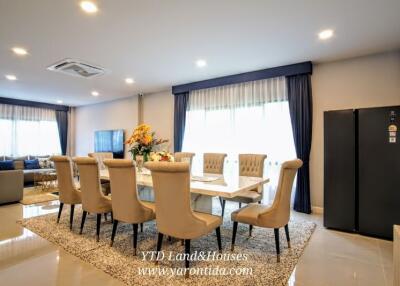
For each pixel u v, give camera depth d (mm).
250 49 3408
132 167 2236
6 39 3055
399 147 2781
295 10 2428
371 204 2934
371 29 2828
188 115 5418
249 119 4590
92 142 7871
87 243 2629
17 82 5141
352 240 2820
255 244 2650
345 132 3109
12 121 7172
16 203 4414
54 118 8062
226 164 4805
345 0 2256
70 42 3156
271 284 1900
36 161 6875
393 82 3426
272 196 4285
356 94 3672
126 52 3506
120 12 2447
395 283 1366
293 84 4090
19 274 2041
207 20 2621
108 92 6172
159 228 2129
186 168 1883
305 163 3924
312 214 3840
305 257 2393
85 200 2775
